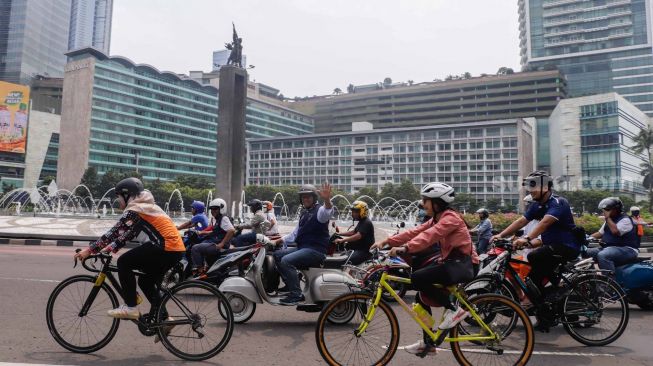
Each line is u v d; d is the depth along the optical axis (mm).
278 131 146875
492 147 105438
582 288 5473
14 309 6277
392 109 136250
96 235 19156
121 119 114125
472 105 126688
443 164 110500
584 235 5586
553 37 135125
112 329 4492
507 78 122438
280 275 6406
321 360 4520
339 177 121188
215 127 138875
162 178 124188
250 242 9180
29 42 135375
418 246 3955
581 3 131875
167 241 4406
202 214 8414
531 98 120188
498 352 4074
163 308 4430
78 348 4480
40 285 8172
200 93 134125
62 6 150000
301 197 6340
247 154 132750
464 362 4047
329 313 4004
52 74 146500
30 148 105062
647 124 113375
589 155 96000
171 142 126062
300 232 6289
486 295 4133
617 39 128375
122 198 4484
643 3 126000
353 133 120000
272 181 129000
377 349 4027
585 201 81000
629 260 7363
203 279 6680
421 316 4133
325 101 153000
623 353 4988
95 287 4484
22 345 4668
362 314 4066
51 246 17094
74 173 105562
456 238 4066
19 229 21625
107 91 111062
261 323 6250
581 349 5148
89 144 106625
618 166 92250
